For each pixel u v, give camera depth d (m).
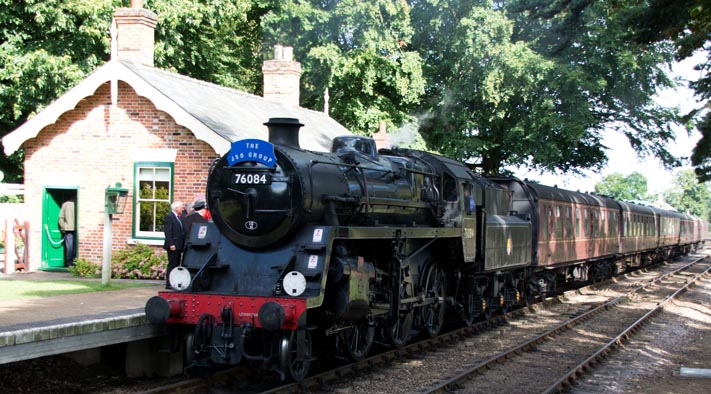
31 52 20.33
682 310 17.45
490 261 14.43
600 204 25.31
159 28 22.28
